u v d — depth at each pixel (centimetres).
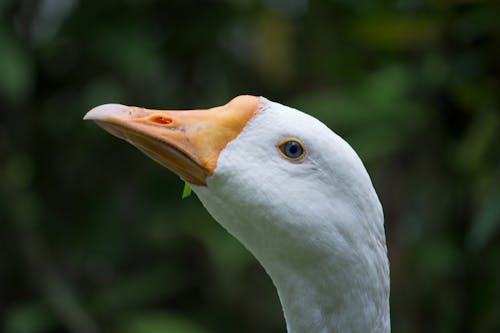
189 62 730
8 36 624
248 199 342
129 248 732
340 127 647
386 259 354
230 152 345
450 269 627
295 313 356
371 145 618
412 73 645
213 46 734
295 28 727
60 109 725
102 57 657
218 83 748
